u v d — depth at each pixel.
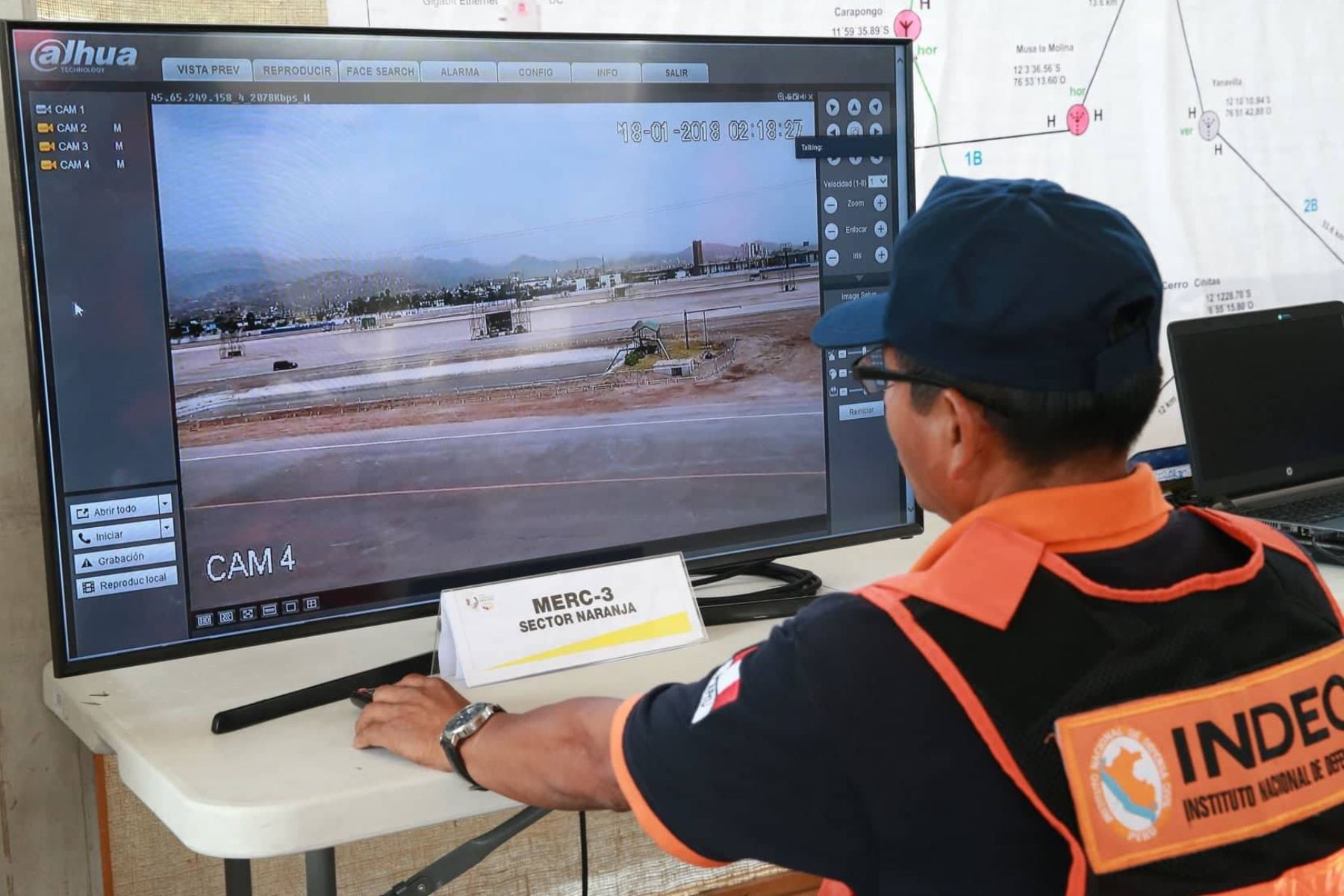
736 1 2.08
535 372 1.48
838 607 0.81
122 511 1.28
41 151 1.22
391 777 1.12
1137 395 0.83
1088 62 2.33
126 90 1.25
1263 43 2.46
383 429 1.40
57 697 1.49
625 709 0.93
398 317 1.40
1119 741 0.73
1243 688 0.78
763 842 0.80
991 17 2.24
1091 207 0.83
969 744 0.74
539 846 2.21
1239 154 2.48
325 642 1.56
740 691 0.82
